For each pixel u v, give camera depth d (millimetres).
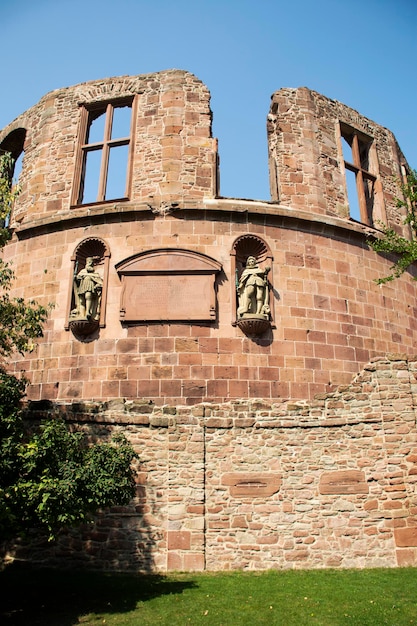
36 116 19906
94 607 9758
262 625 8812
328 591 10461
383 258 18500
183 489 12906
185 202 16531
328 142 19344
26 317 13750
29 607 9773
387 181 20766
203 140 17781
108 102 18969
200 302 15500
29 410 13750
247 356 15297
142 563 12391
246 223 16734
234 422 13555
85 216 16875
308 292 16594
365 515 12914
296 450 13438
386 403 13594
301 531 12812
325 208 18281
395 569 12219
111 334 15516
